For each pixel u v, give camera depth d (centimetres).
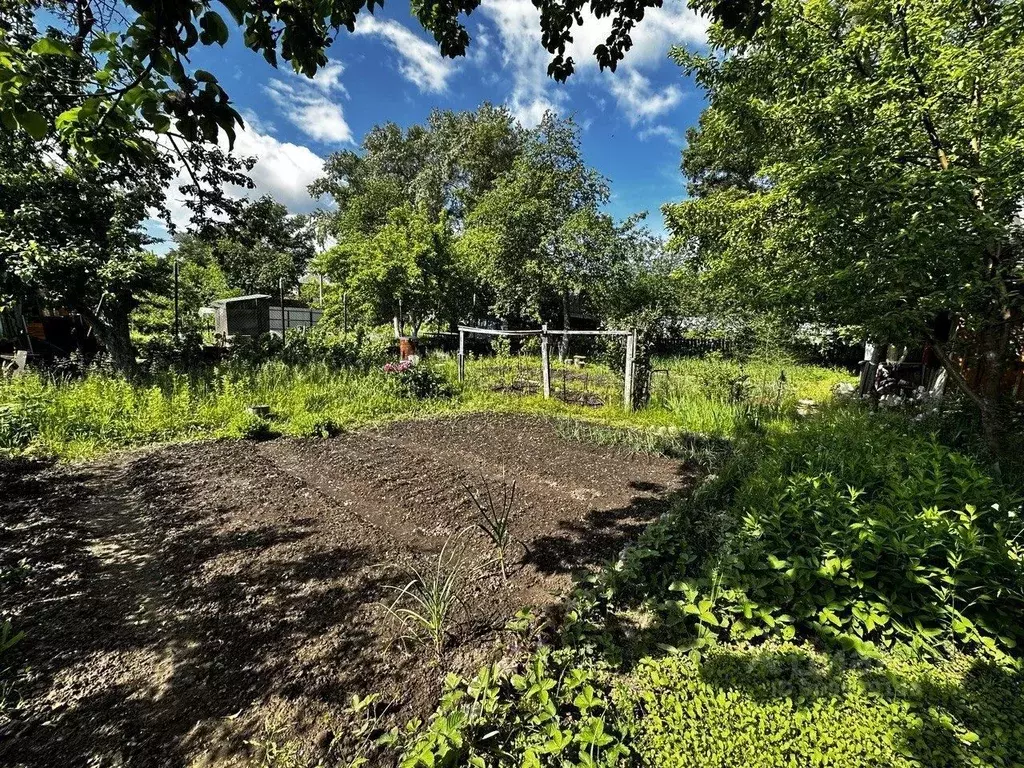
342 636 222
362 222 2367
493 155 2450
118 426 554
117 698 185
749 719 168
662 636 216
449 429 652
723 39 497
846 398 787
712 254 759
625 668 198
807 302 415
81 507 368
